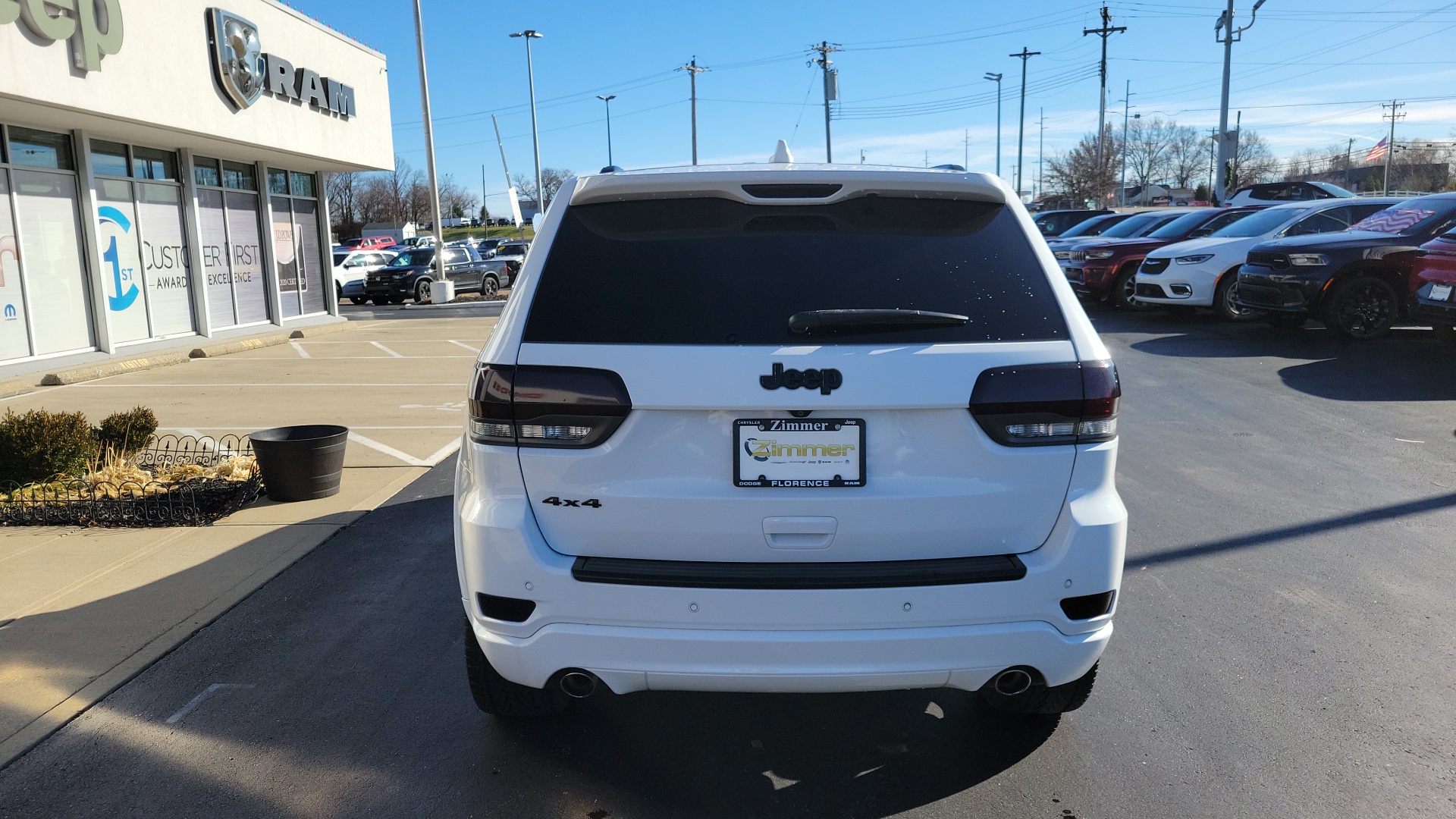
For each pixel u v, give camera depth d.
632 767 3.21
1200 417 8.62
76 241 12.91
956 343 2.62
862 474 2.60
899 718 3.53
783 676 2.61
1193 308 15.84
